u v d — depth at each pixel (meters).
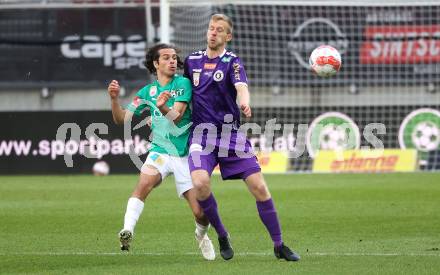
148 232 29.19
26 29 60.59
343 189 44.22
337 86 59.06
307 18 59.94
